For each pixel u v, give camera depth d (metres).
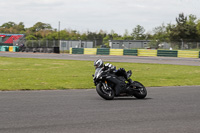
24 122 8.24
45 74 25.06
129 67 33.34
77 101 12.21
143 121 8.71
